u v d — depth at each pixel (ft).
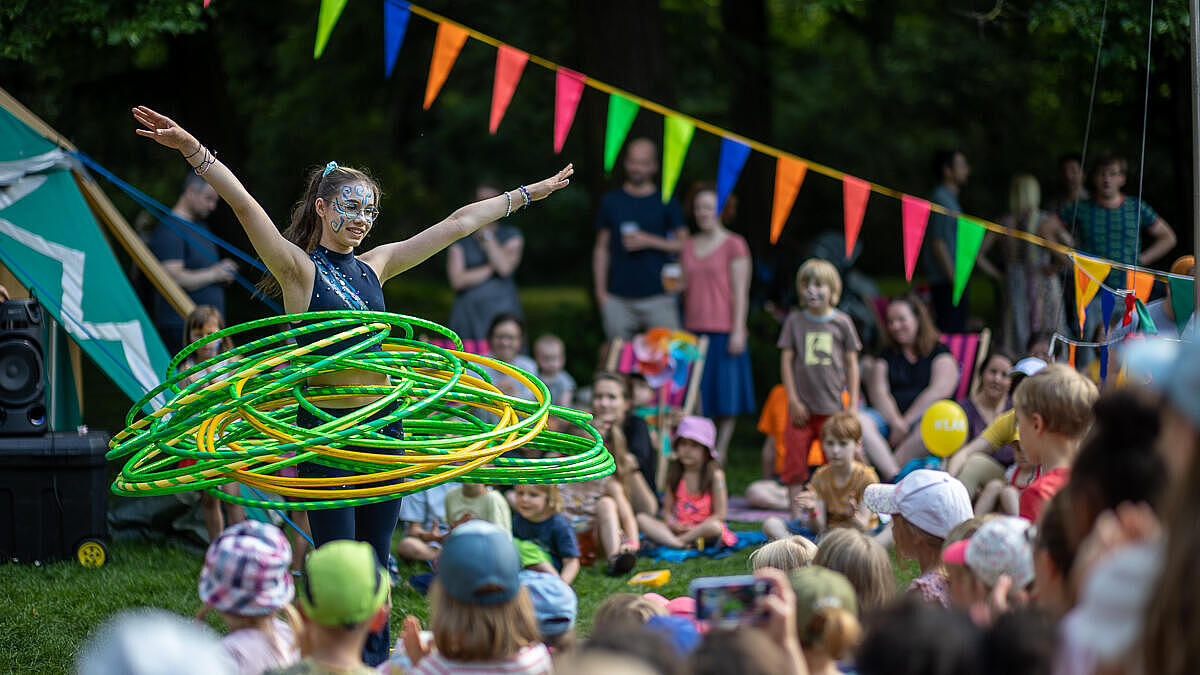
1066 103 60.90
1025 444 18.51
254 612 13.20
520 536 27.81
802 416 32.30
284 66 70.95
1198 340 9.66
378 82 71.05
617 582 27.91
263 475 18.02
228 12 58.18
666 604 16.93
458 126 97.30
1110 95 47.57
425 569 28.60
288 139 79.05
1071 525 12.39
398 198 91.91
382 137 87.86
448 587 12.90
